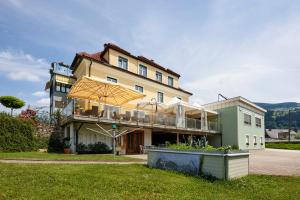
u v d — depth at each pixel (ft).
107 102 73.10
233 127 101.86
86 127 63.52
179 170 35.86
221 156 31.45
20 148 58.80
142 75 91.56
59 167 32.19
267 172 39.47
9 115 61.46
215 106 108.47
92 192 21.79
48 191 21.07
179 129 82.02
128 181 26.68
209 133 98.53
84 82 58.80
